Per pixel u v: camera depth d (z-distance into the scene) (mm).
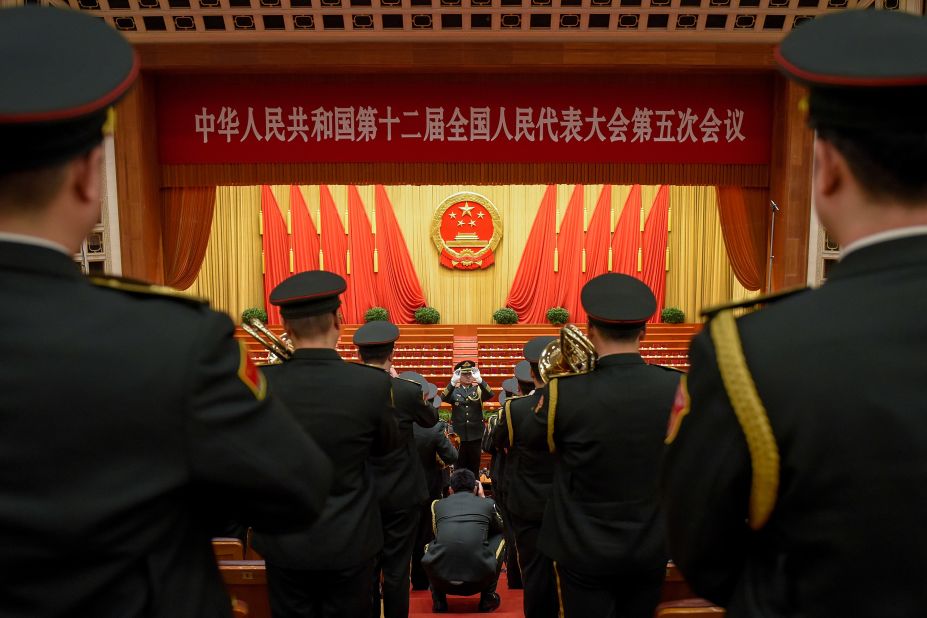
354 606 2389
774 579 850
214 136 10445
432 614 4164
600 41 9938
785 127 10250
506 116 10445
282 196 17859
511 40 9961
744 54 9953
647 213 18141
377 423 2396
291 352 2506
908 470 719
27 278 833
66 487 794
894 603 732
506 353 16328
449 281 18609
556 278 18406
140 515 833
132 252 10195
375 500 2471
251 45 9938
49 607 797
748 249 11086
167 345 859
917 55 745
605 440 2160
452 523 4199
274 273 17891
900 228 798
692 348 918
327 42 9938
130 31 9617
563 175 10555
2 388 785
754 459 799
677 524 927
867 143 769
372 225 18141
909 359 741
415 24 9680
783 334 806
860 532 737
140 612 850
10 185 815
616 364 2256
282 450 962
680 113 10484
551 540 2303
